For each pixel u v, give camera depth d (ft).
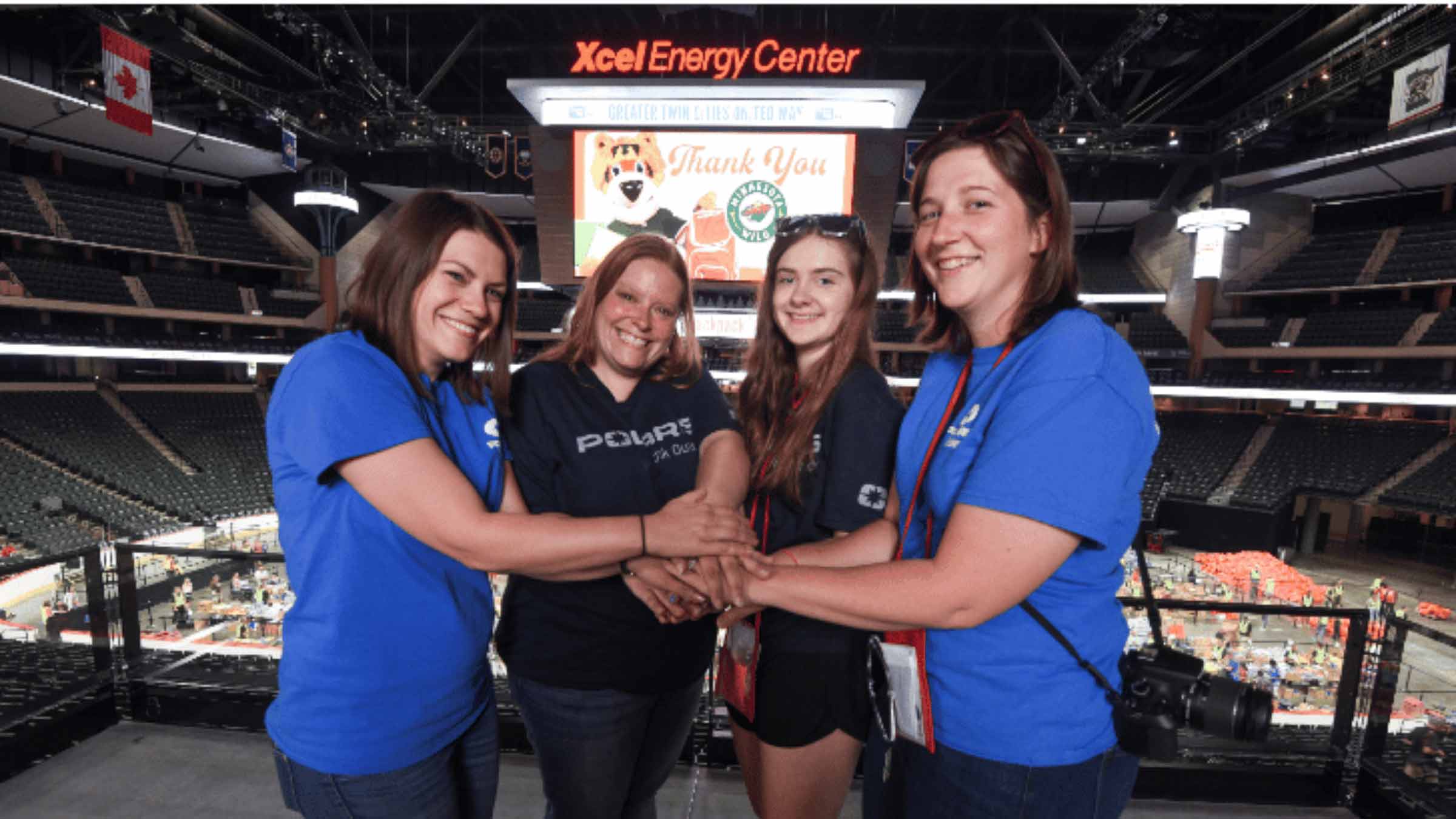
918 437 3.95
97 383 81.00
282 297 91.09
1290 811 7.52
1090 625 3.17
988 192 3.25
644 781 5.30
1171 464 84.48
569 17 62.69
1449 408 74.69
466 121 77.51
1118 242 107.65
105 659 8.40
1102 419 2.85
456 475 3.59
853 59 35.47
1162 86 75.20
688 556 3.66
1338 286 80.74
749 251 42.37
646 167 41.93
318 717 3.70
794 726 4.65
